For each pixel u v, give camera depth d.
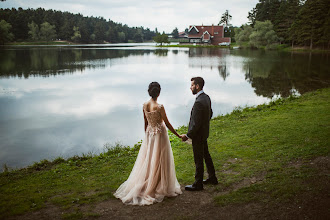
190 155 6.02
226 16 110.81
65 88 18.48
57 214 3.43
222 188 4.02
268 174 4.27
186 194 3.88
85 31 134.75
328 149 5.05
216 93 16.52
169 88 18.41
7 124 10.54
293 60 39.03
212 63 36.16
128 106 13.53
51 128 10.05
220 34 102.38
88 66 32.50
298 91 16.50
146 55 52.38
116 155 6.56
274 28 75.06
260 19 87.75
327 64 32.75
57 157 7.35
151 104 3.72
